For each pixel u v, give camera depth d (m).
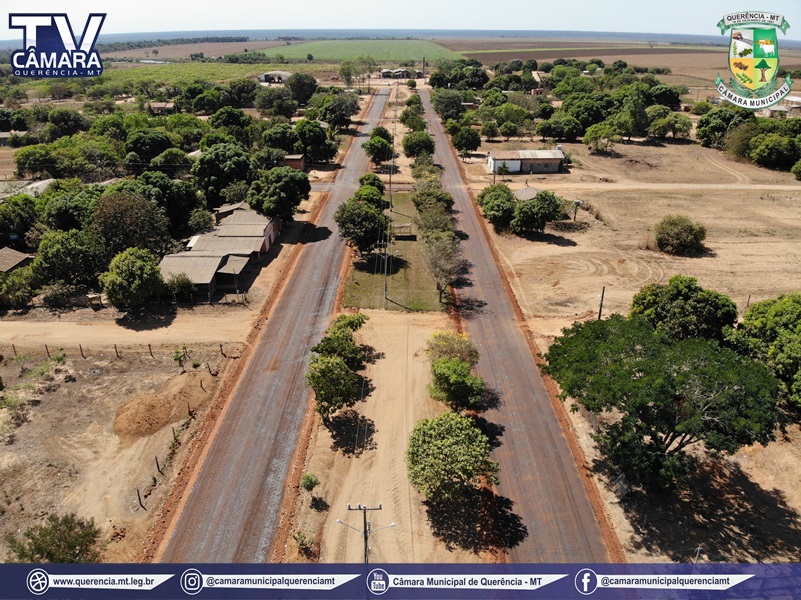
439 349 48.22
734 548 32.81
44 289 59.97
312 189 100.25
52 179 94.38
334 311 58.72
